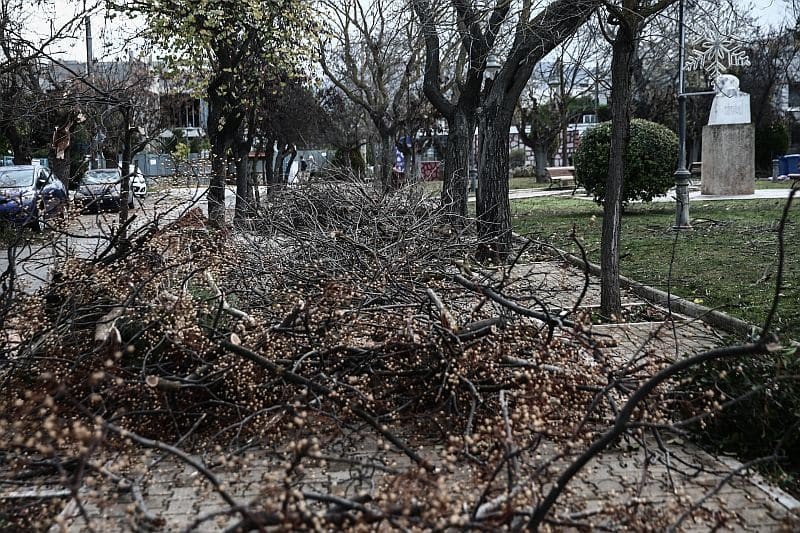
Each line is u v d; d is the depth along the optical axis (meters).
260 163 34.56
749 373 4.57
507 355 4.86
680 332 7.55
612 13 8.02
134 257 6.46
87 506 3.81
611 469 4.30
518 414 3.68
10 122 9.37
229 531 2.74
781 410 4.46
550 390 4.33
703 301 8.75
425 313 5.54
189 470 4.30
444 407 4.77
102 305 5.60
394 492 3.23
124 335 5.36
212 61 16.50
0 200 7.14
